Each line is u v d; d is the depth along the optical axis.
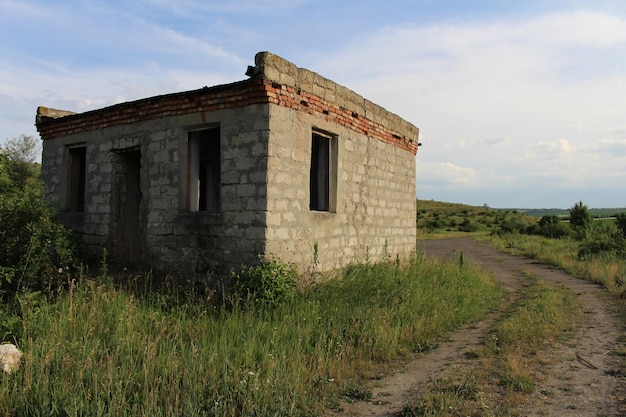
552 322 8.16
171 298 7.79
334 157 9.70
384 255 11.55
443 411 4.36
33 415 3.83
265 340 5.99
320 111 9.09
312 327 6.53
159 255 9.16
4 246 7.32
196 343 5.66
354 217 10.32
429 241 36.56
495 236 40.00
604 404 4.72
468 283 11.46
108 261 9.81
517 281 14.33
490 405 4.61
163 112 9.17
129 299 7.32
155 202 9.27
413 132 13.46
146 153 9.45
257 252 7.84
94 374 4.39
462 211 86.94
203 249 8.52
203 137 9.59
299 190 8.50
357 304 7.85
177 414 3.97
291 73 8.27
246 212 7.99
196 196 9.19
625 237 20.97
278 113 8.02
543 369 5.82
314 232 8.91
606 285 12.58
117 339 5.41
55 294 7.40
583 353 6.49
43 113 11.80
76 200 11.45
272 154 7.88
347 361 5.80
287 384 4.69
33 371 4.50
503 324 7.84
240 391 4.46
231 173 8.20
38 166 24.94
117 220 10.22
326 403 4.67
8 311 6.10
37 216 7.89
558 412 4.52
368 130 10.88
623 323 8.35
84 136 10.71
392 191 12.19
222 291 8.08
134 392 4.33
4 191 8.52
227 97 8.25
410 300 8.42
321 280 8.89
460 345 6.90
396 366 5.93
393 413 4.51
